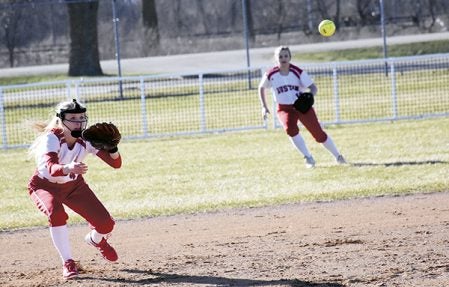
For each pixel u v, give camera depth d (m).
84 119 18.31
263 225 24.08
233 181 32.25
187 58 96.06
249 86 65.50
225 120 53.53
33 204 30.14
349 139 42.72
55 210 18.39
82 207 18.66
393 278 17.20
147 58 99.81
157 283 17.83
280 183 31.12
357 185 29.58
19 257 21.78
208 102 61.97
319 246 20.69
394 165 33.41
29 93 72.12
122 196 30.47
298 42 104.25
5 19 100.00
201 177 33.66
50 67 98.06
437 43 93.62
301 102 33.62
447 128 44.44
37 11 103.06
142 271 19.11
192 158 39.38
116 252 21.38
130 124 54.09
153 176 34.62
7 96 70.94
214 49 104.31
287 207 26.78
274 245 21.17
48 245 23.22
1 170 39.44
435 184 28.89
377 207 25.81
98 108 61.25
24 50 103.25
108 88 72.12
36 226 26.20
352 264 18.56
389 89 63.03
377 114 52.06
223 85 70.06
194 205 27.80
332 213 25.30
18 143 49.88
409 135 42.69
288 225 23.86
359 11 105.31
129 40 104.44
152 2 102.88
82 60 91.44
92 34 91.69
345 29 104.12
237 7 107.38
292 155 38.25
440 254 19.08
